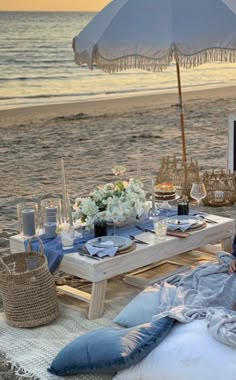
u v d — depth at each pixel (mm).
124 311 3205
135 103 9844
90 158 8352
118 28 4719
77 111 9242
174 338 2604
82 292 3508
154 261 3535
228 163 6066
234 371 2352
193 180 5809
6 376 2758
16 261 3426
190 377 2402
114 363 2559
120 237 3574
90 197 3840
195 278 3355
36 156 8281
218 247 4238
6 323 3293
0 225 5398
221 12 4695
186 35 4582
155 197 4414
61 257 3402
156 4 4719
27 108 8766
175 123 10188
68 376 2701
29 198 6430
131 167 7918
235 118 5910
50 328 3219
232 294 3160
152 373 2504
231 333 2469
